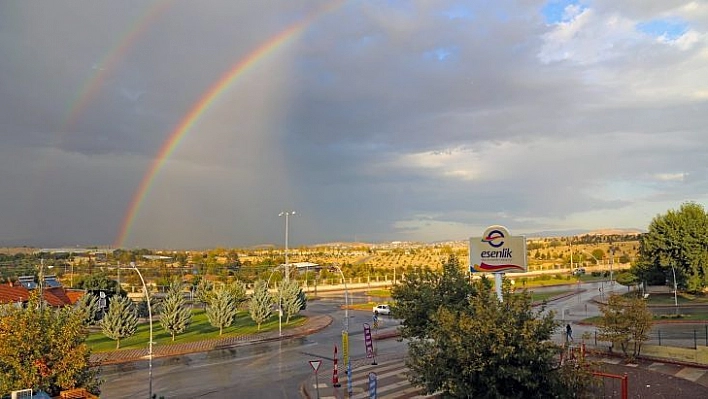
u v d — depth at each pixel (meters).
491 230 36.28
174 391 31.89
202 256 159.62
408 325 30.45
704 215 72.44
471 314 21.41
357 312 74.31
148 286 100.12
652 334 42.88
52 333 22.81
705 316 53.25
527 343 17.28
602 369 28.11
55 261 114.25
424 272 34.22
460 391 17.19
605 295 82.25
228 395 30.58
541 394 17.52
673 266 71.50
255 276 111.94
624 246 186.38
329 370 36.41
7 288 58.38
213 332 55.78
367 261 170.12
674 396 25.05
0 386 21.42
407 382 31.03
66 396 21.73
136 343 49.81
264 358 42.16
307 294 103.25
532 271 133.50
